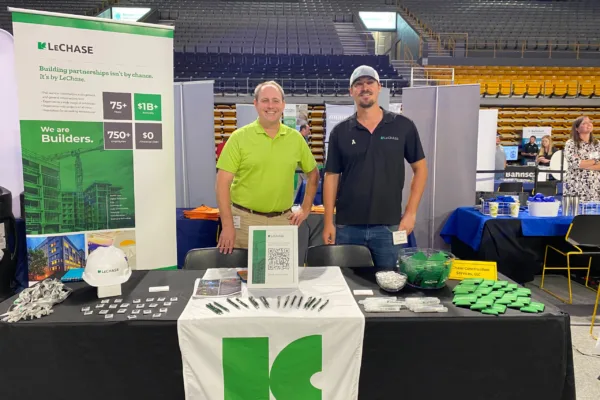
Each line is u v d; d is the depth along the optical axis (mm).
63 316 1568
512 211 3746
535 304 1666
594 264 4160
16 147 2818
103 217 2539
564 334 1584
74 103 2389
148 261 2693
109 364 1540
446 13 16766
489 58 12945
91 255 1802
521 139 10734
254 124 2453
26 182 2344
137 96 2539
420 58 13477
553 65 12938
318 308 1609
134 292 1814
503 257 3727
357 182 2379
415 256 1887
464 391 1602
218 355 1533
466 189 4445
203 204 4488
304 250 3922
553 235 3650
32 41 2271
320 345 1549
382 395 1598
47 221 2410
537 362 1589
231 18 17031
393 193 2391
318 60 12961
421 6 17578
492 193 4340
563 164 5418
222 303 1657
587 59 12930
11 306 1659
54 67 2324
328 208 2469
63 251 2463
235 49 14703
